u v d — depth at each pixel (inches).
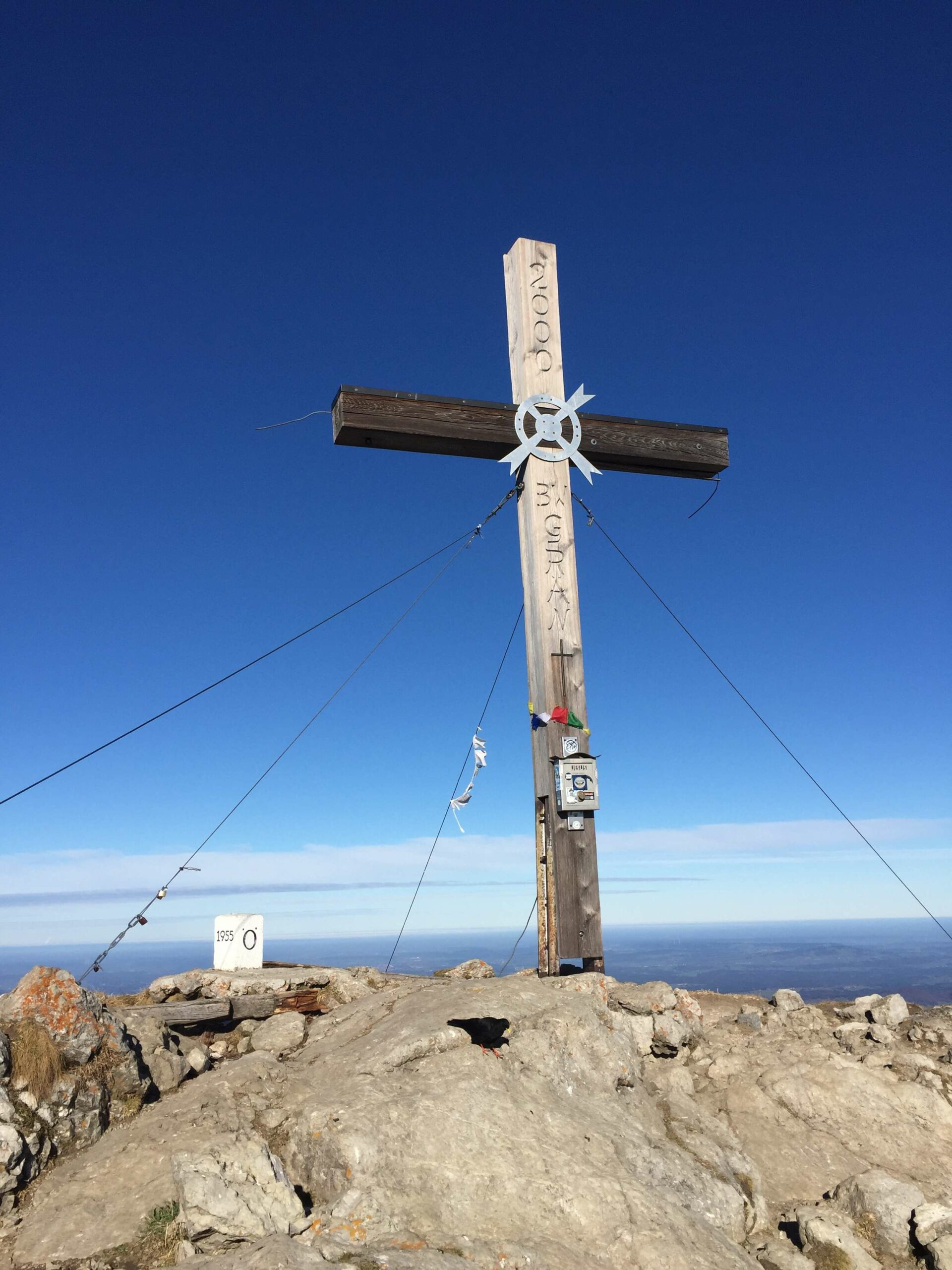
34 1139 147.5
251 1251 121.4
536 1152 145.6
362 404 224.2
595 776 222.4
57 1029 159.6
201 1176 132.3
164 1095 168.7
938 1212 151.4
